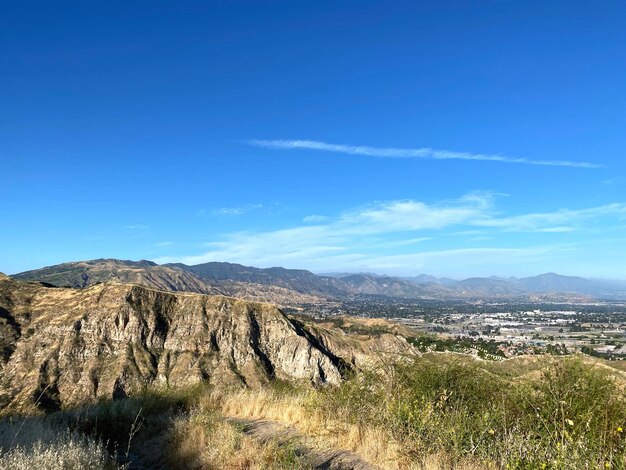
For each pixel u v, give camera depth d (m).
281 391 12.51
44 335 73.94
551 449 5.98
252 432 8.54
